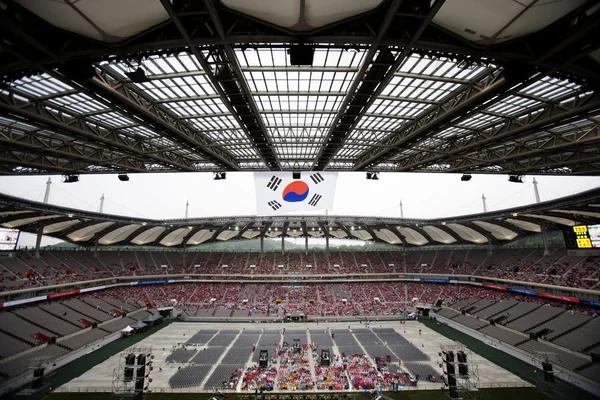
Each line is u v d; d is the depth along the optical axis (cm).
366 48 1633
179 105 2480
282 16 1335
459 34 1476
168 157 3556
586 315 4862
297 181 3991
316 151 3725
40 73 1778
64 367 4291
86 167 3728
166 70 2002
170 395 3406
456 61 1712
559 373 3834
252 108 2281
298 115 2753
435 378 3797
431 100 2422
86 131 2598
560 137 2766
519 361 4488
